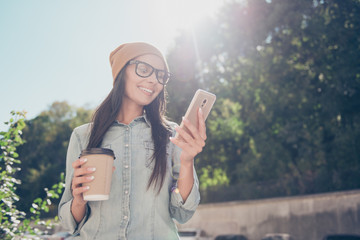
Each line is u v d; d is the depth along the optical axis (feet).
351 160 62.80
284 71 70.28
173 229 5.36
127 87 5.72
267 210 68.23
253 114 76.84
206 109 5.13
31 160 106.63
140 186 5.24
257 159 75.66
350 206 56.90
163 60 5.90
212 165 88.12
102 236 5.02
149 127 5.73
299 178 68.80
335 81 64.08
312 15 69.26
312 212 61.62
